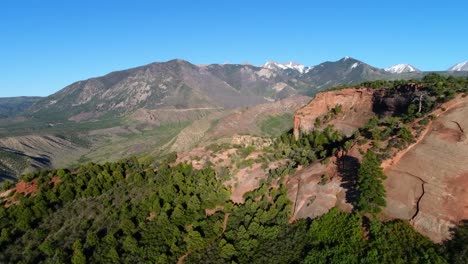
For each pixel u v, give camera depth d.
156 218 73.56
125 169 96.31
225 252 62.97
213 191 80.00
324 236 60.03
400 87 90.12
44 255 68.75
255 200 75.81
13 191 90.06
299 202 69.19
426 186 58.06
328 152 84.12
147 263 62.62
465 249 48.81
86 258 64.06
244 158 89.00
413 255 51.44
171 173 87.38
